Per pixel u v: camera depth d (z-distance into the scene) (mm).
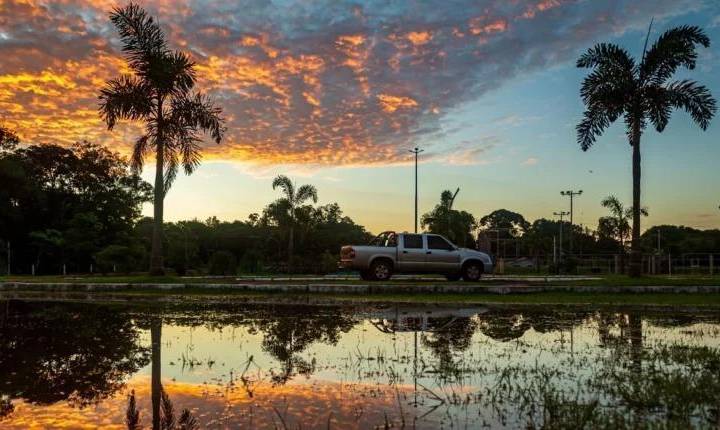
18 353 7453
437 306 14641
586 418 4359
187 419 4418
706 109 20422
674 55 20719
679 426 4207
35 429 4172
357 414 4590
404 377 6012
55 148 48625
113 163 50938
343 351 7621
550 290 17719
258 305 14805
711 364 6738
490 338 8891
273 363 6777
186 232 59156
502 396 5203
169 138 21562
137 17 20797
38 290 19641
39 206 47094
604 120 21656
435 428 4242
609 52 21203
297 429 4176
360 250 20859
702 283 18719
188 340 8617
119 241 45312
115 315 12258
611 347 8031
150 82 21094
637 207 21453
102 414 4566
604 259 45906
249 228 70188
